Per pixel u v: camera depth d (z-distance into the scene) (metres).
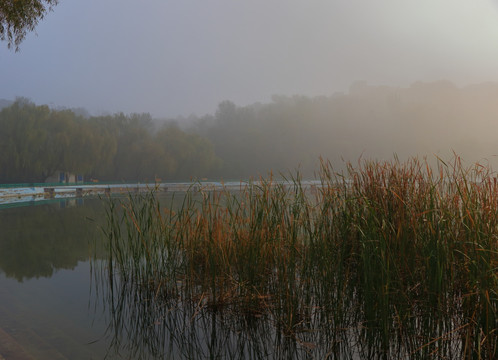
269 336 2.71
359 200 3.10
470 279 2.26
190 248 3.72
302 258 3.18
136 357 2.36
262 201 3.40
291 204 3.49
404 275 2.62
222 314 3.12
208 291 3.36
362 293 2.93
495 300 2.11
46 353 2.39
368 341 2.54
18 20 6.04
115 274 4.45
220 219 3.84
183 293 3.57
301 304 2.95
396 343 2.48
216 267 3.44
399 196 2.93
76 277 4.33
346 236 3.00
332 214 3.28
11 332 2.72
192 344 2.59
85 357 2.37
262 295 3.10
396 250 2.67
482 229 2.34
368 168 3.38
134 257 4.06
